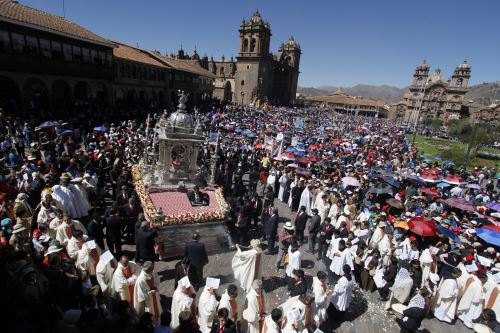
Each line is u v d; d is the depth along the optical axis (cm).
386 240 1045
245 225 1123
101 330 549
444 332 852
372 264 977
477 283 863
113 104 3678
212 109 4766
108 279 726
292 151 2312
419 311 707
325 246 1145
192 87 5766
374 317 873
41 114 2398
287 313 626
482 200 1772
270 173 1823
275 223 1122
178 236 1050
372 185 1666
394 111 12656
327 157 2273
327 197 1438
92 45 3250
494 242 1105
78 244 789
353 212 1343
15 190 1109
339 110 13750
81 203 1102
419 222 1116
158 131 1277
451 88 10975
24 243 763
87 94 3619
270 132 3178
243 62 8675
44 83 2791
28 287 591
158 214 1010
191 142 1269
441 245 1063
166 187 1204
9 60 2438
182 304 654
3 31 2381
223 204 1162
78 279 672
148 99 4422
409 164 2505
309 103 13412
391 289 898
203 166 1516
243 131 3080
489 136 4503
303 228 1229
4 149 1622
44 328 531
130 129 2302
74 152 1548
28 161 1302
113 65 3569
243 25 8500
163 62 4922
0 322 551
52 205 939
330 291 759
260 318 666
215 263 1041
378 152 2975
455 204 1504
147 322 535
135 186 1167
